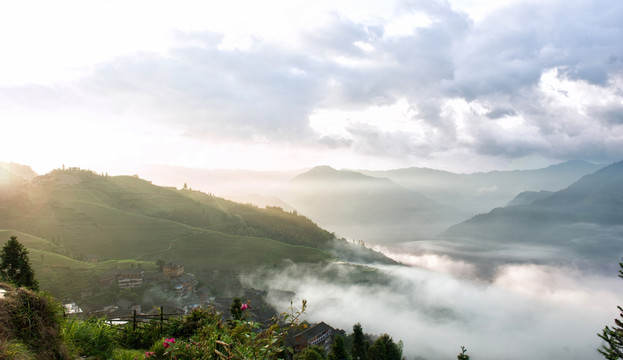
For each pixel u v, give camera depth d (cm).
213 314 1540
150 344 1393
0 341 689
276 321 740
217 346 870
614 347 2106
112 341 1223
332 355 5225
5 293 800
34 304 827
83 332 1087
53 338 833
